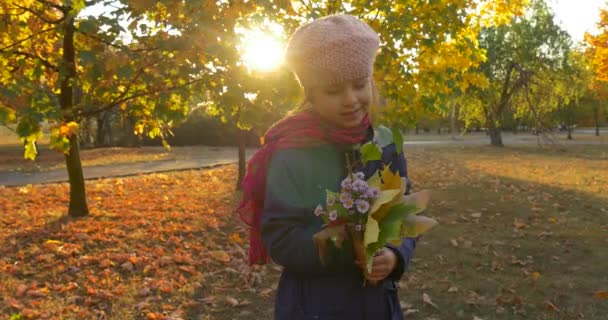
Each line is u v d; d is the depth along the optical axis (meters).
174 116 6.71
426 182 13.55
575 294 5.11
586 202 10.03
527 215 8.72
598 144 34.91
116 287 5.30
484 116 30.47
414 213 1.41
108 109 7.62
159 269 5.87
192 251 6.66
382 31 7.77
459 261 6.17
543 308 4.79
